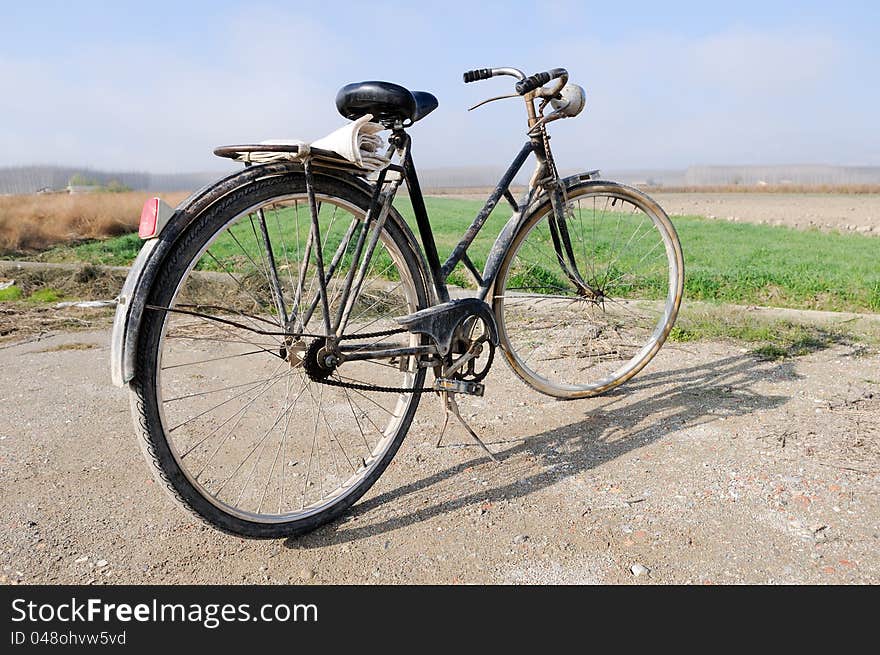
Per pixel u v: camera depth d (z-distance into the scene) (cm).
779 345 403
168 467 177
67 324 483
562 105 283
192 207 176
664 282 582
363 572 194
